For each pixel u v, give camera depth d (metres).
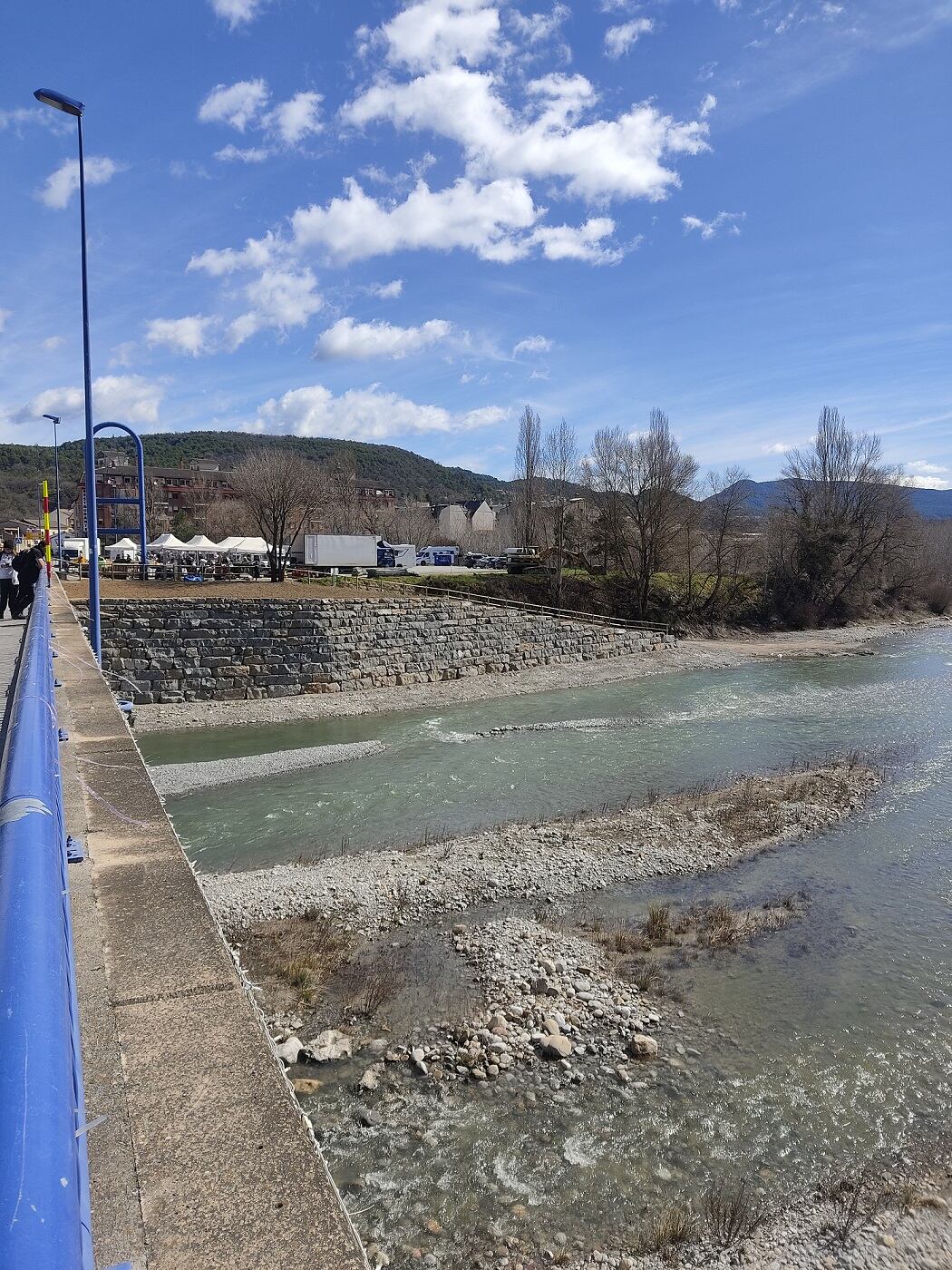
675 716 29.81
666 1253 6.30
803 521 66.75
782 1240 6.46
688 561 58.59
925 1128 7.82
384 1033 9.02
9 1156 1.28
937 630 66.25
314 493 58.44
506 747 24.53
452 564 73.38
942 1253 6.39
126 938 3.83
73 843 4.94
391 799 18.73
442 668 36.12
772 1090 8.30
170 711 28.17
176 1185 2.33
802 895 13.12
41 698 4.67
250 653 30.89
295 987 9.87
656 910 12.09
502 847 14.90
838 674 41.19
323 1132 7.51
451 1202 6.76
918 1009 9.88
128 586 35.28
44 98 15.30
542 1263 6.20
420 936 11.38
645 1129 7.69
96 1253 2.07
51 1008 1.70
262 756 22.77
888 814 17.36
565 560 60.16
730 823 16.55
